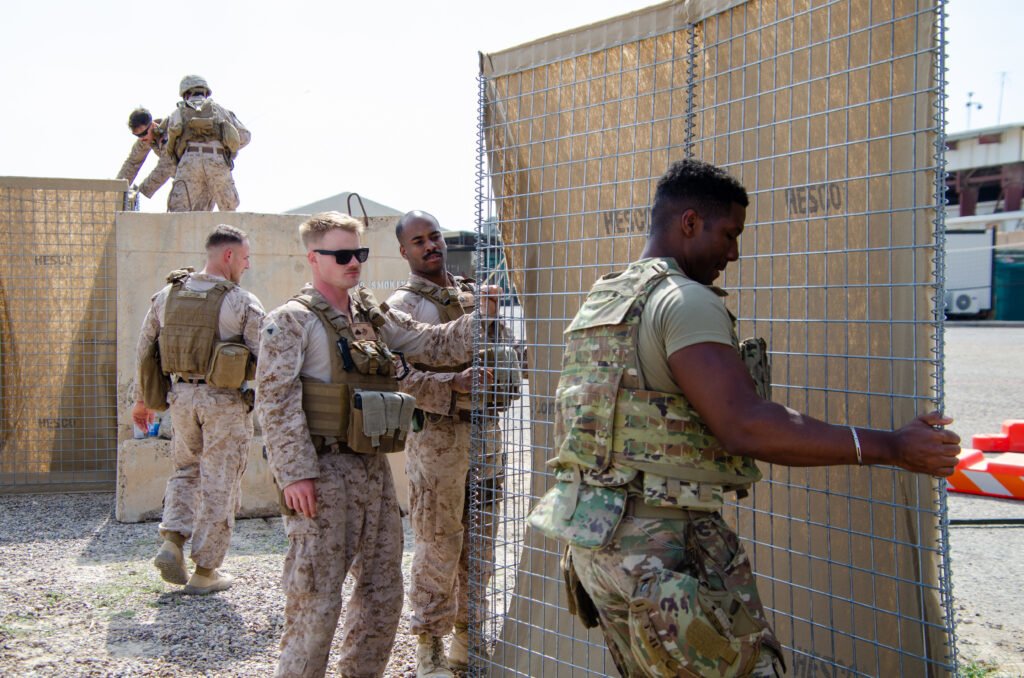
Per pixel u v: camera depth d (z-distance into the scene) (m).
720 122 3.01
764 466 2.96
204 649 4.10
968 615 4.42
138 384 5.27
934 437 1.93
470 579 3.51
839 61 2.66
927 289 2.46
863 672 2.66
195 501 5.01
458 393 3.68
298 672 3.06
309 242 3.34
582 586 2.43
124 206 7.88
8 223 7.71
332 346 3.23
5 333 7.74
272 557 5.67
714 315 2.10
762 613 2.15
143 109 9.10
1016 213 30.17
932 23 2.40
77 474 7.80
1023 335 24.14
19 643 4.11
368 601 3.31
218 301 4.93
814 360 2.79
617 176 3.28
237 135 8.22
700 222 2.28
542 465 3.56
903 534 2.55
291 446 3.07
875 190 2.59
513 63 3.60
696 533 2.17
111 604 4.71
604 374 2.21
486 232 3.63
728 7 2.93
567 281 3.47
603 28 3.31
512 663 3.53
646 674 2.18
